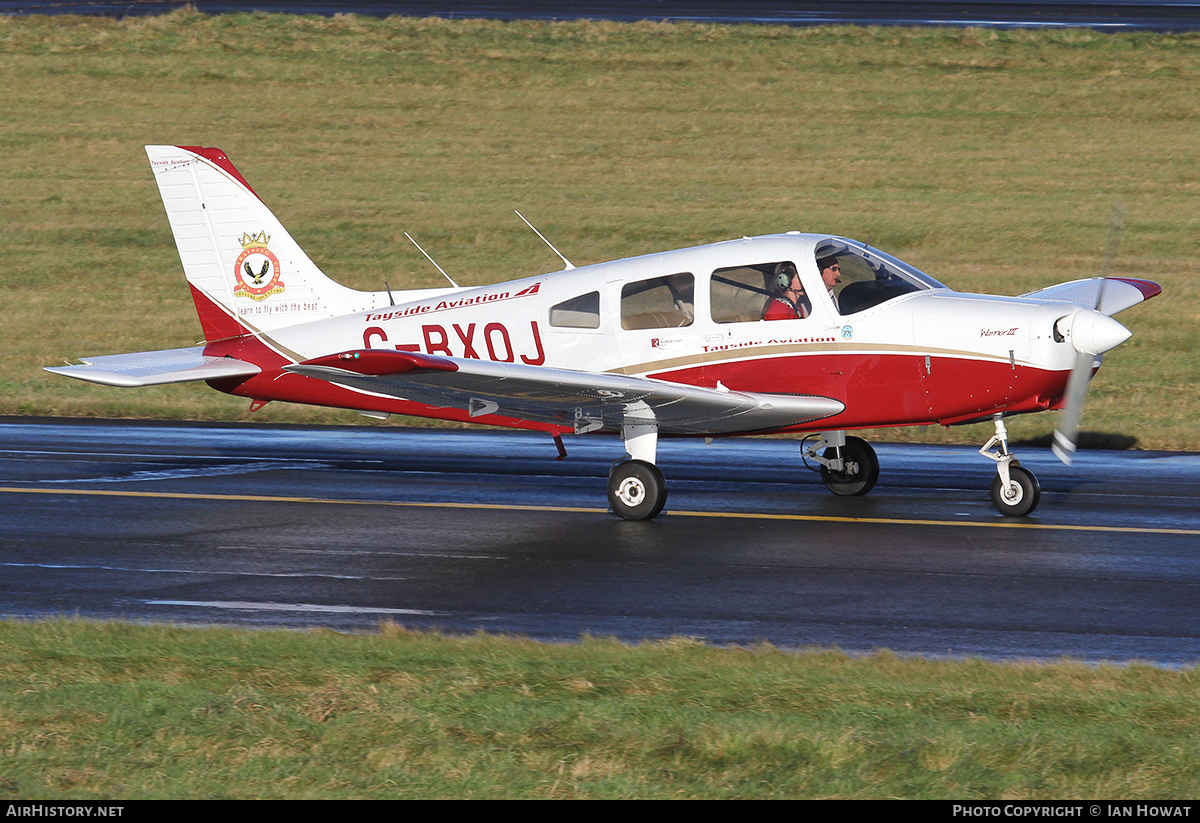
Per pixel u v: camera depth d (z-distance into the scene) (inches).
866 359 1304.1
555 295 1422.2
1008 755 637.3
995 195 3563.0
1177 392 2071.9
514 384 1197.1
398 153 4005.9
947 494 1433.3
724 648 851.4
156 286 3048.7
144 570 1103.6
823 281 1327.5
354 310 1546.5
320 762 631.2
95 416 2031.3
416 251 3243.1
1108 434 1791.3
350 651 814.5
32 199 3654.0
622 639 908.6
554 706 701.3
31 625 881.5
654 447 1336.1
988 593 1026.7
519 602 1006.4
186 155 1546.5
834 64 4589.1
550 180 3777.1
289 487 1478.8
